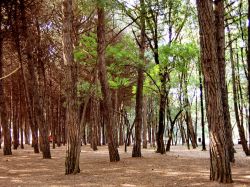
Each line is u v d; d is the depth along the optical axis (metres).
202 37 11.12
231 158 17.00
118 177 13.56
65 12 14.58
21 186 12.24
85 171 15.41
